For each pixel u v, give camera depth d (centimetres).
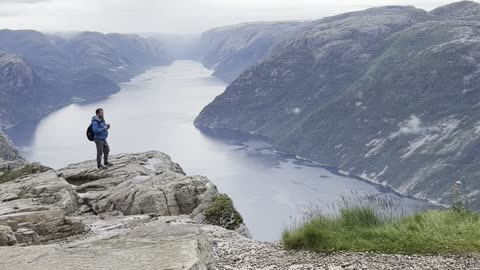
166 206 2734
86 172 3503
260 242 1847
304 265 1383
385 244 1449
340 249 1492
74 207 2820
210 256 938
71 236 2059
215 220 2575
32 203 2338
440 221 1532
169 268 743
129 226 2256
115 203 2822
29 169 3703
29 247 879
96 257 811
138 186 2941
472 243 1356
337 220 1686
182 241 879
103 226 2288
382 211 1700
